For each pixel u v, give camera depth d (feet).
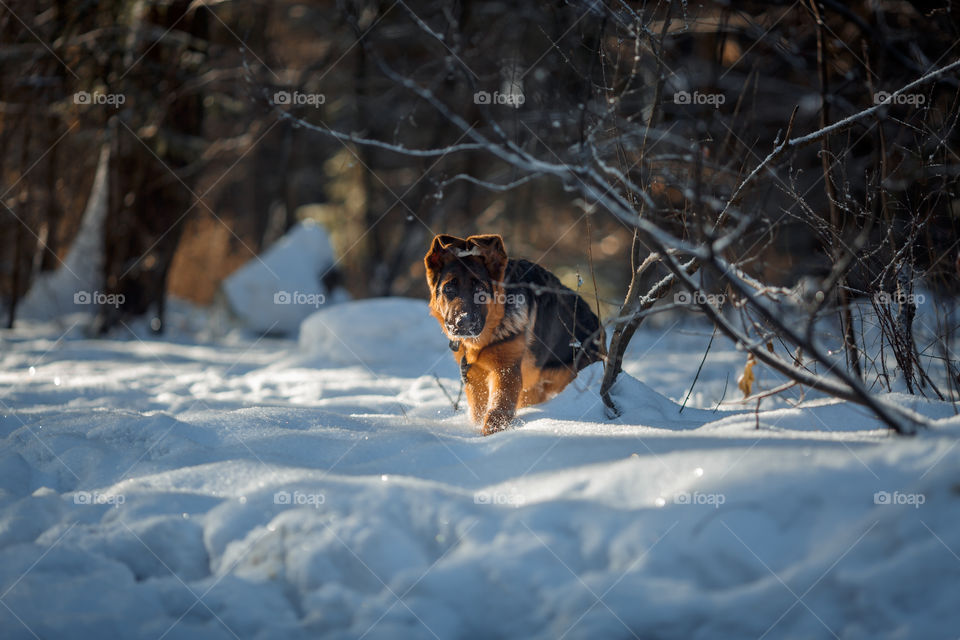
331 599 9.66
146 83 42.32
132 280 46.80
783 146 13.91
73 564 10.72
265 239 84.28
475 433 17.37
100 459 14.55
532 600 9.29
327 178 88.63
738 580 9.07
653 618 8.86
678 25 19.53
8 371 29.50
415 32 51.65
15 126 43.16
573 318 20.49
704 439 12.11
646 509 9.91
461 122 12.69
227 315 51.03
